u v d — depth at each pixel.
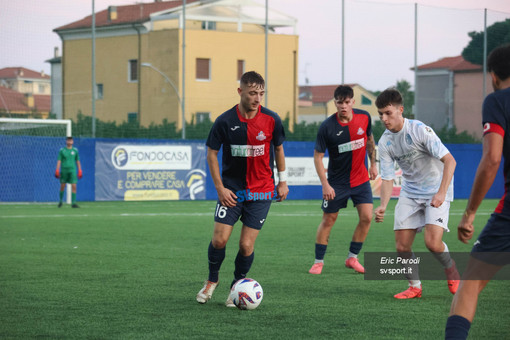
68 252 12.26
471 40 36.81
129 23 52.50
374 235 15.96
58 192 28.52
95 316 6.92
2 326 6.45
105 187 28.38
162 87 51.94
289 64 53.03
